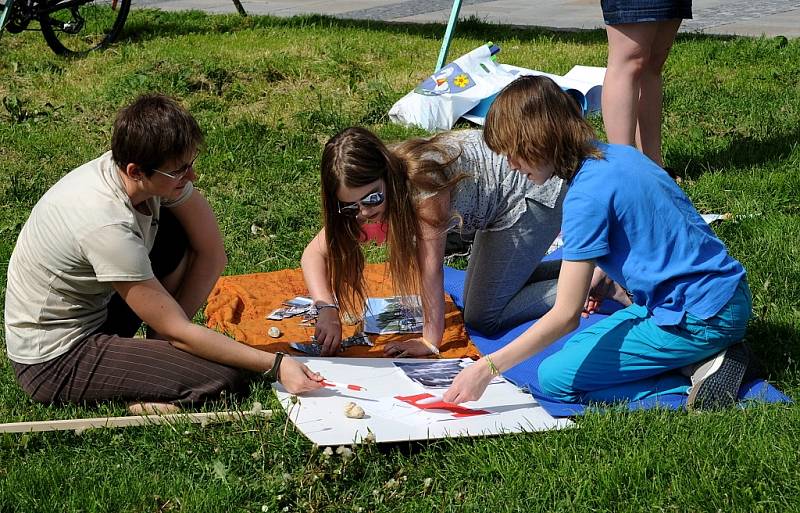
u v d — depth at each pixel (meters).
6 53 9.63
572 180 3.26
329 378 3.54
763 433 3.08
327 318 3.92
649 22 5.27
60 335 3.41
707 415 3.23
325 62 8.80
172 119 3.18
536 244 4.10
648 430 3.16
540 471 2.97
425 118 7.09
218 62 8.70
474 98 7.17
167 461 3.13
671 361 3.42
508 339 4.19
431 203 3.66
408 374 3.63
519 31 11.13
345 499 2.91
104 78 8.47
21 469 3.05
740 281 3.36
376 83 8.02
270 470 3.05
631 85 5.44
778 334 3.89
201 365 3.41
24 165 6.36
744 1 13.47
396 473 3.01
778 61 8.84
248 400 3.47
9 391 3.60
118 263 3.24
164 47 9.85
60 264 3.30
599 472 2.91
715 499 2.76
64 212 3.29
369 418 3.23
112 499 2.91
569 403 3.50
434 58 9.41
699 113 7.26
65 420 3.27
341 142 3.50
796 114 7.05
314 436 3.08
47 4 9.38
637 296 3.41
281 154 6.57
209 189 6.00
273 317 4.34
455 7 7.99
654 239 3.26
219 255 3.80
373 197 3.52
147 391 3.40
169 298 3.36
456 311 4.48
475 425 3.22
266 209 5.63
